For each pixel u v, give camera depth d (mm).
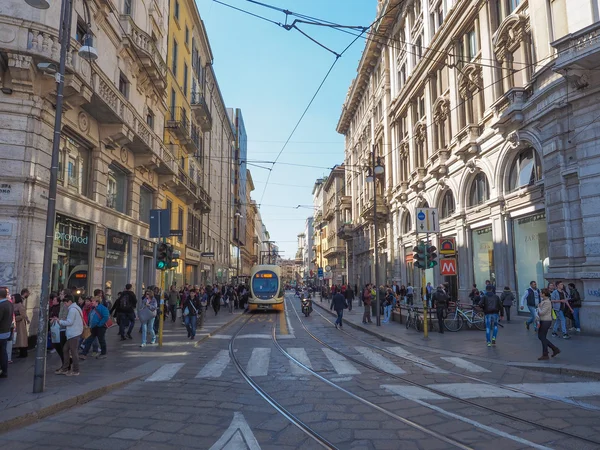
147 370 9070
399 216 34625
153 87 21031
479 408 6223
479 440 4961
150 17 21000
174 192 26172
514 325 16375
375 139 42000
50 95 11969
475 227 21969
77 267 14266
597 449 4672
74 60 12516
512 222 18797
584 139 13695
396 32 35406
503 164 19031
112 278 17078
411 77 30344
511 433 5184
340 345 13180
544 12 15648
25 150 11383
